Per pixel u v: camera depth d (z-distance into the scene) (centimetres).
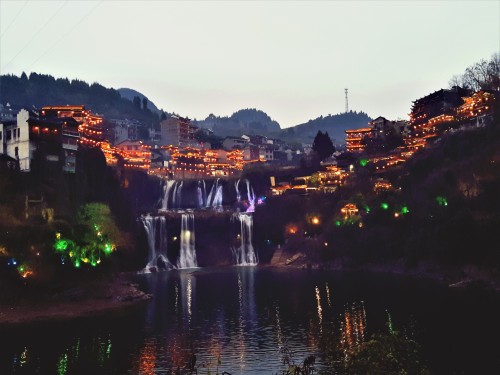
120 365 5441
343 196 15075
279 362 5438
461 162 11838
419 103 17125
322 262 13588
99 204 11188
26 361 5578
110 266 9894
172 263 14962
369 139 18575
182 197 18425
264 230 15850
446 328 6366
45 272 8238
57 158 10762
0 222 8256
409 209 12375
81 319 7512
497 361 5097
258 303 8738
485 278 9200
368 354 2841
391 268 11844
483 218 10119
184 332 6794
